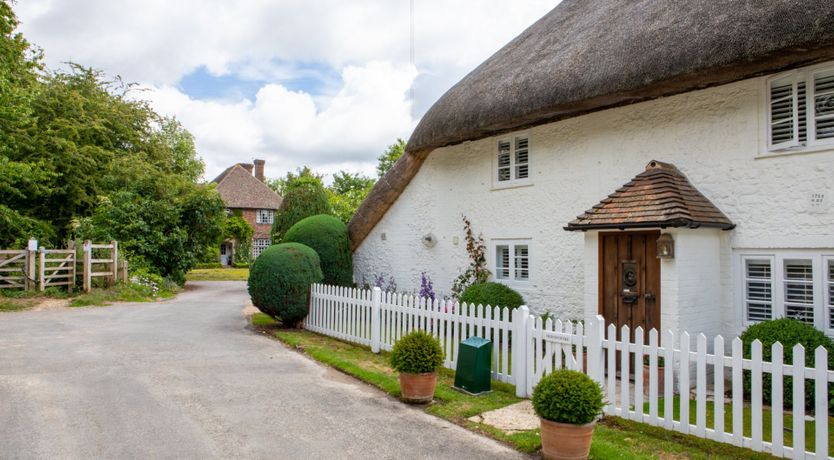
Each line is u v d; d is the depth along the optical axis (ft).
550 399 16.14
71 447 16.51
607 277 28.35
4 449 16.25
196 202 82.33
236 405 21.13
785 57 22.76
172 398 21.79
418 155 45.60
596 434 18.45
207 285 93.45
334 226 50.19
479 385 23.36
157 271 74.95
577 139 34.30
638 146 30.81
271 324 41.91
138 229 74.59
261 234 164.14
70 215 84.99
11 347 31.37
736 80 26.23
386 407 21.47
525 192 37.63
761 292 25.63
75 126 83.97
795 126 24.41
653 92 28.32
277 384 24.47
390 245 49.70
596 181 33.09
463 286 41.52
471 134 38.81
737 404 16.78
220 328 40.16
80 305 52.49
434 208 45.24
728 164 26.63
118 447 16.60
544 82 31.63
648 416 19.04
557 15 42.96
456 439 18.04
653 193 26.50
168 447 16.69
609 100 29.73
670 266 24.68
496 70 38.88
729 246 26.35
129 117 96.94
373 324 32.09
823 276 23.35
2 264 53.83
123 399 21.50
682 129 28.60
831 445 17.47
